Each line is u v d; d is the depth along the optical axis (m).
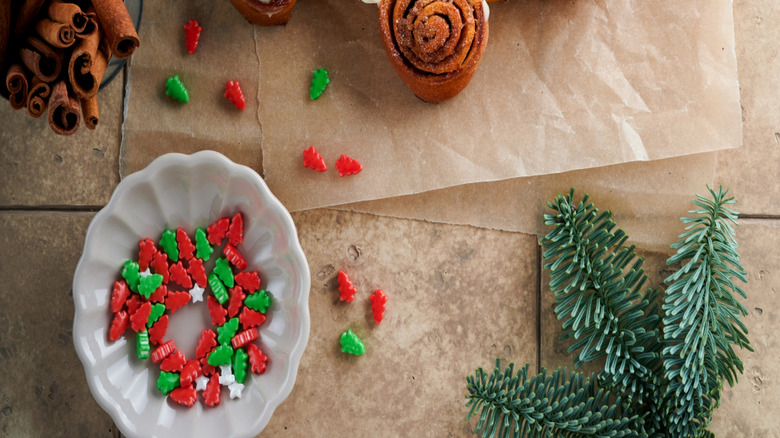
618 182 0.49
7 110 0.50
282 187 0.49
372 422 0.50
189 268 0.48
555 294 0.50
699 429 0.46
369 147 0.49
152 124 0.49
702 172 0.49
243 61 0.49
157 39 0.49
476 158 0.49
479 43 0.44
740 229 0.49
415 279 0.50
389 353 0.50
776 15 0.49
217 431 0.47
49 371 0.50
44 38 0.40
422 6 0.44
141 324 0.48
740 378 0.49
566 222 0.46
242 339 0.48
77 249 0.49
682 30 0.48
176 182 0.47
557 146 0.48
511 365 0.47
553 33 0.49
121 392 0.47
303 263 0.47
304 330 0.46
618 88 0.48
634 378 0.46
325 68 0.49
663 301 0.49
